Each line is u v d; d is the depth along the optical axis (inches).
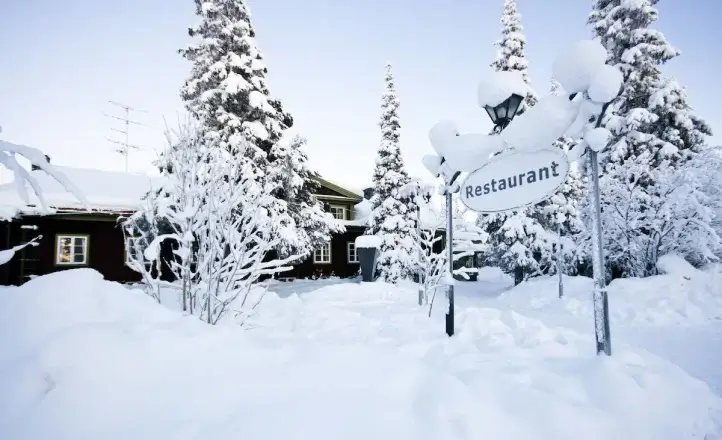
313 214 636.7
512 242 617.6
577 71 133.0
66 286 124.4
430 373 109.0
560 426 94.0
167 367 99.9
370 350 123.4
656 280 371.2
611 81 126.7
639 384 114.7
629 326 284.4
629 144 585.9
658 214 415.2
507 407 99.4
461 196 175.9
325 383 101.4
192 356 106.3
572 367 127.0
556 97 141.6
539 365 131.0
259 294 282.0
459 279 976.3
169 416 86.4
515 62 641.0
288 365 109.2
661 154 577.9
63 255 606.2
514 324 216.4
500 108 177.6
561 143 498.0
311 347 123.0
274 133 593.9
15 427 80.3
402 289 508.7
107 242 636.7
